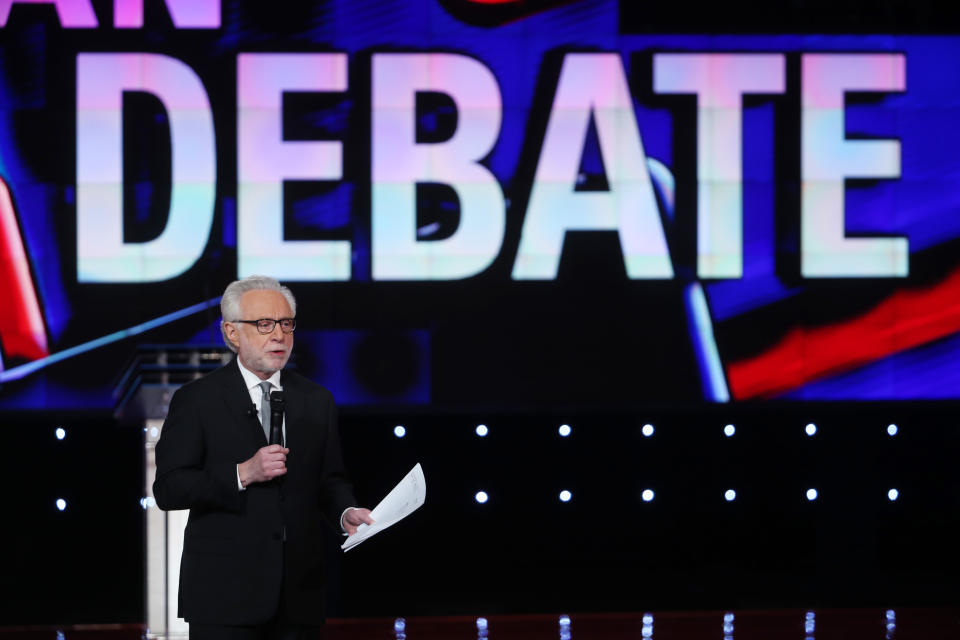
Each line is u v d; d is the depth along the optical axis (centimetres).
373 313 2352
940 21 2425
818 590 2400
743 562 2400
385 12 2373
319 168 2359
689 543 2400
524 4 2389
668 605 2388
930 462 2423
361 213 2362
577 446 2400
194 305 2328
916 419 2425
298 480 1039
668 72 2402
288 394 1062
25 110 2312
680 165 2397
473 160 2378
